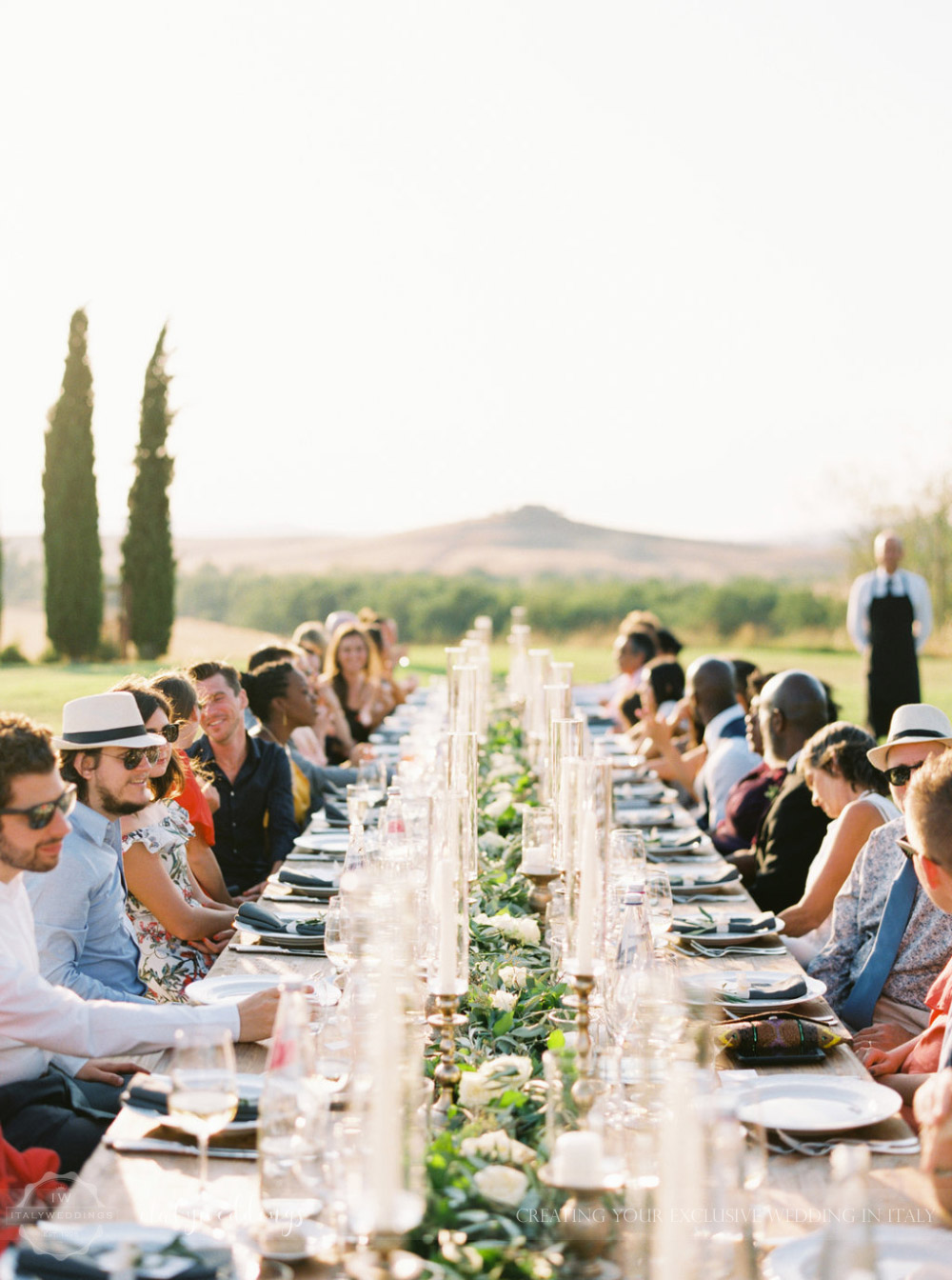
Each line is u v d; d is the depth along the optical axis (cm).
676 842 435
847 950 311
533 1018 225
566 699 353
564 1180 142
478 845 369
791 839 414
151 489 2277
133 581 2280
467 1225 144
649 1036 168
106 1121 240
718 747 555
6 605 3347
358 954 202
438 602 2994
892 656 1014
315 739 654
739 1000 253
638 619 916
